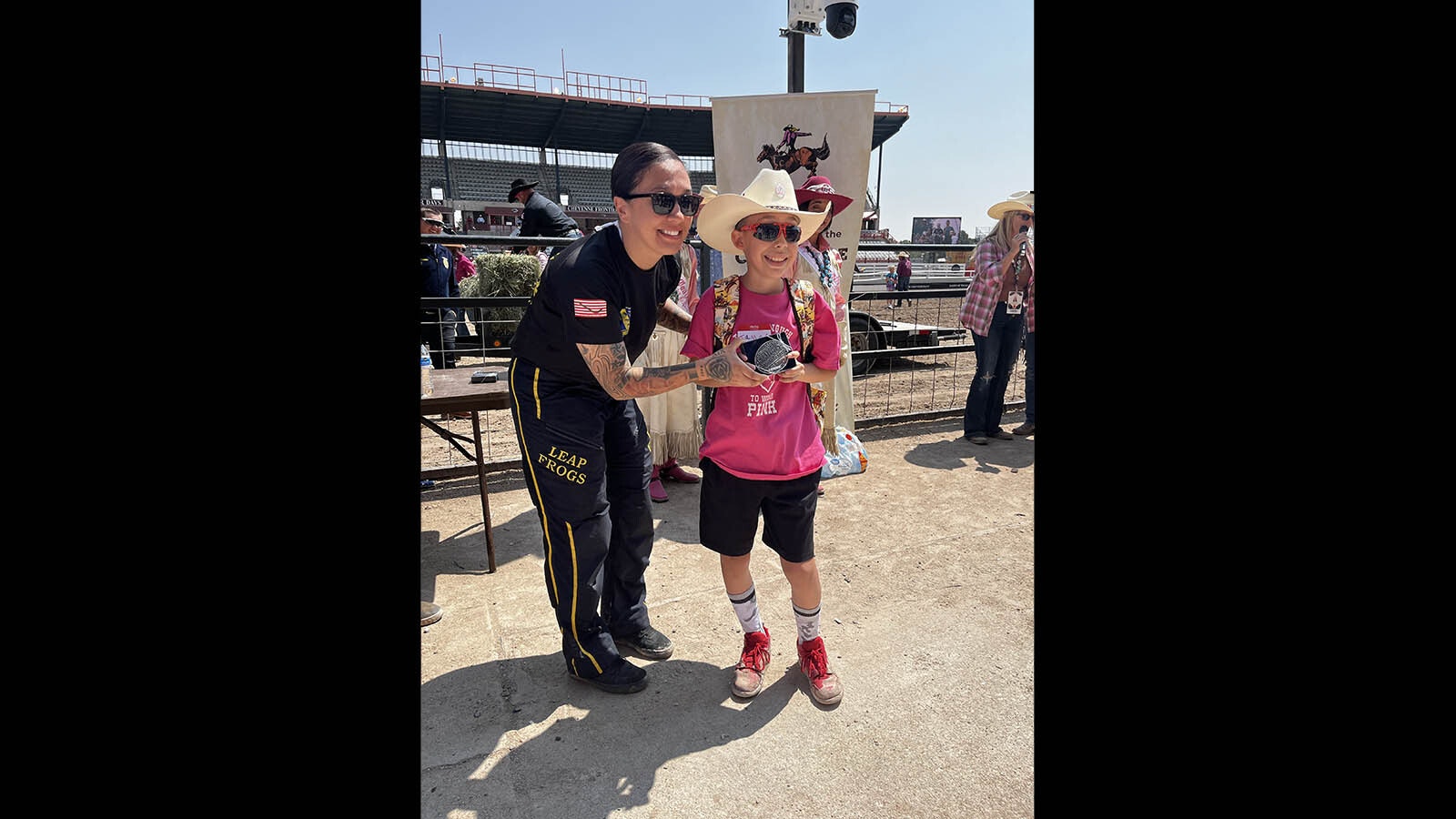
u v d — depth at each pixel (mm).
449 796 1911
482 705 2326
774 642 2738
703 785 1959
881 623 2867
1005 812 1858
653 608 3025
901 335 9758
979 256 5375
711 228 2273
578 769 2023
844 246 4312
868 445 5613
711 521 2285
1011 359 5547
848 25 5441
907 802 1897
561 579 2314
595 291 1995
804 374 2213
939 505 4246
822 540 3729
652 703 2344
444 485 4691
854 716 2271
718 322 2189
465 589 3166
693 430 4715
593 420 2240
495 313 7977
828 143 4195
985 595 3107
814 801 1902
